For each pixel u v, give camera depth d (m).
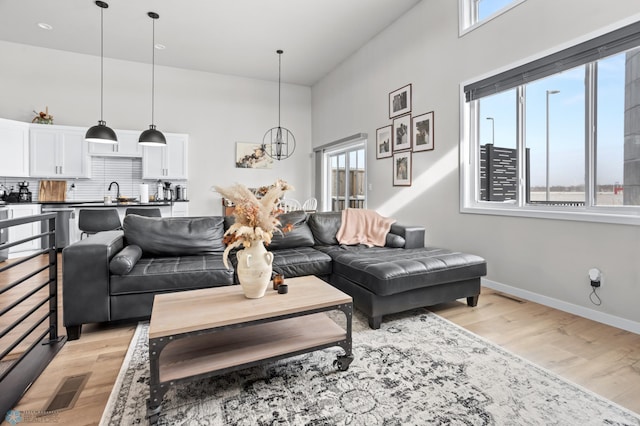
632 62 2.26
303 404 1.45
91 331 2.20
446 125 3.72
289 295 1.79
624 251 2.25
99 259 2.09
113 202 5.30
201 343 1.66
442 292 2.51
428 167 4.00
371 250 3.09
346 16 4.38
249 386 1.59
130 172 5.79
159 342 1.33
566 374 1.70
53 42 5.08
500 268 3.15
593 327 2.29
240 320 1.49
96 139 4.14
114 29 4.68
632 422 1.34
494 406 1.44
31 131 4.91
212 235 2.92
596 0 2.34
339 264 2.72
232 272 2.44
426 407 1.43
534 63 2.76
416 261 2.44
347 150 6.08
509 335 2.16
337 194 6.45
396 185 4.57
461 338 2.11
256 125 6.79
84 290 2.06
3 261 4.30
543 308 2.67
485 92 3.24
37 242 4.69
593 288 2.42
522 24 2.86
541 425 1.32
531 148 2.97
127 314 2.17
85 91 5.52
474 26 3.32
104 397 1.50
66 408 1.42
